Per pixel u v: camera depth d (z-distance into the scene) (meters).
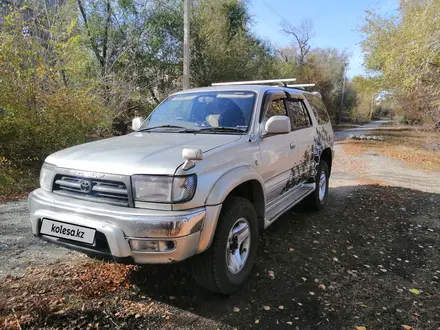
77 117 8.20
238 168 2.87
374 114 75.25
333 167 10.91
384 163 11.84
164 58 17.80
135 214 2.30
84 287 2.91
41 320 2.44
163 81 18.16
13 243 3.84
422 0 13.79
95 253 2.43
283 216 5.21
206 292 2.92
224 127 3.43
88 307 2.63
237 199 2.87
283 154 3.85
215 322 2.53
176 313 2.62
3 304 2.61
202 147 2.79
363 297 2.96
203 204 2.45
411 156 13.74
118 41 16.02
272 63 27.12
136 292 2.88
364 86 24.12
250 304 2.78
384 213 5.52
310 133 4.86
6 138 7.46
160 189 2.34
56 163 2.77
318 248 4.01
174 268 3.29
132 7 16.03
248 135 3.28
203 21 19.11
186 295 2.87
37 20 8.58
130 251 2.33
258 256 3.71
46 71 7.83
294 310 2.72
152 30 16.75
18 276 3.08
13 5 8.02
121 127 14.27
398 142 19.91
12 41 7.23
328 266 3.54
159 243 2.29
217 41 19.75
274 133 3.38
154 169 2.38
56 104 7.81
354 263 3.65
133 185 2.38
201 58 19.25
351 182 8.20
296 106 4.65
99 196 2.51
